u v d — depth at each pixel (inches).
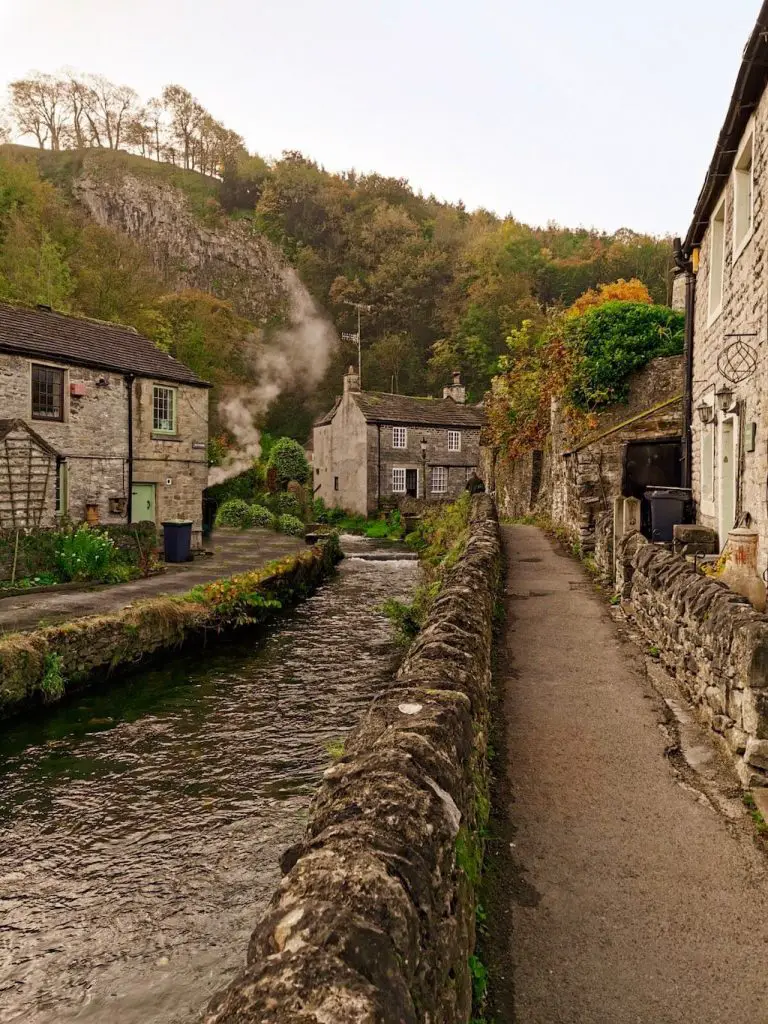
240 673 425.1
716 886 132.3
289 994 54.4
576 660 273.7
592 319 628.4
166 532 727.7
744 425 304.2
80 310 1296.8
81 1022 165.9
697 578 242.4
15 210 1318.9
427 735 111.3
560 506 671.1
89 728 339.3
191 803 266.8
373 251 2842.0
